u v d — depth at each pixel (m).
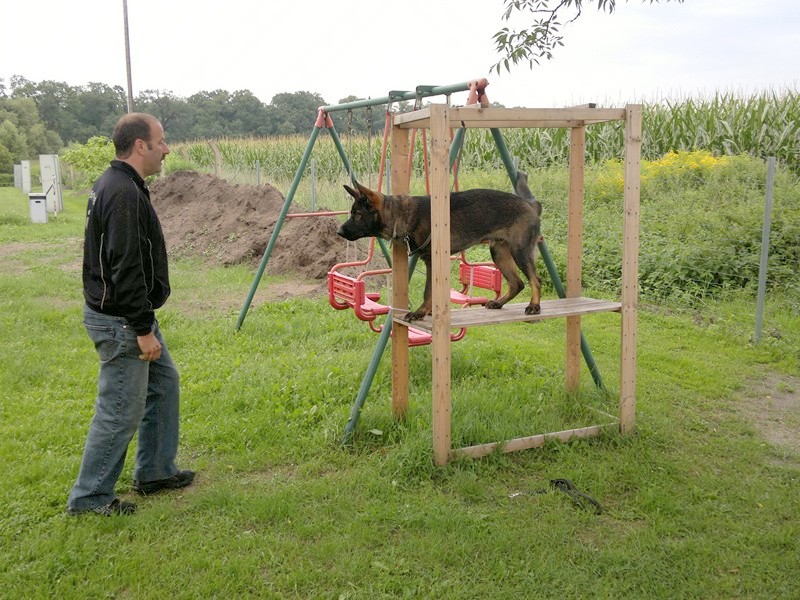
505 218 4.12
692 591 2.80
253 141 28.55
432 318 3.80
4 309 7.88
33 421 4.54
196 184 16.22
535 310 4.21
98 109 80.75
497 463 3.97
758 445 4.32
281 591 2.81
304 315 7.59
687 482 3.78
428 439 4.02
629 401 4.33
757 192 9.73
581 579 2.86
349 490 3.66
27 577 2.85
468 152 17.14
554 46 5.13
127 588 2.84
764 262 6.52
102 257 3.13
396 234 4.10
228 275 10.40
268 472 3.97
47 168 22.98
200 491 3.72
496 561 2.99
